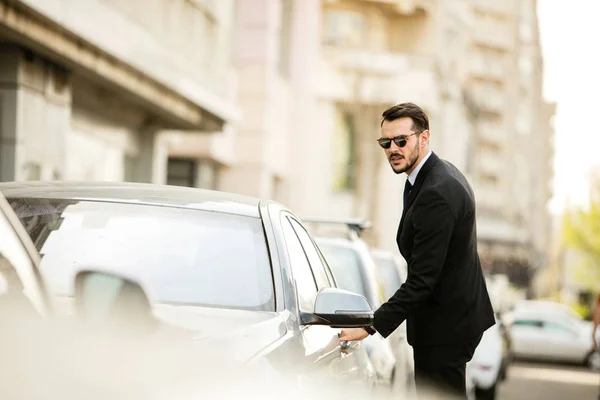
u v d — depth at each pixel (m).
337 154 48.38
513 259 106.75
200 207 5.21
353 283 9.93
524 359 34.72
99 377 2.90
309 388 4.32
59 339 2.79
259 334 4.17
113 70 17.31
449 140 56.44
